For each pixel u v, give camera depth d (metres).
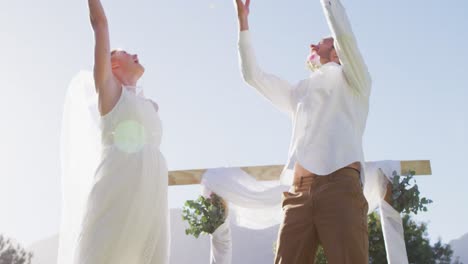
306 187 2.25
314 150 2.31
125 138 2.48
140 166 2.46
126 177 2.40
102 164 2.45
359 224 2.10
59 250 2.62
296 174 2.36
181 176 5.90
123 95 2.56
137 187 2.40
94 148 2.84
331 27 2.37
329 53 2.73
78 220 2.67
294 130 2.44
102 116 2.54
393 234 5.20
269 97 2.66
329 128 2.35
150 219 2.44
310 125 2.38
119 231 2.29
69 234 2.65
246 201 5.75
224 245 5.70
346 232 2.07
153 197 2.49
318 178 2.23
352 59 2.37
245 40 2.64
